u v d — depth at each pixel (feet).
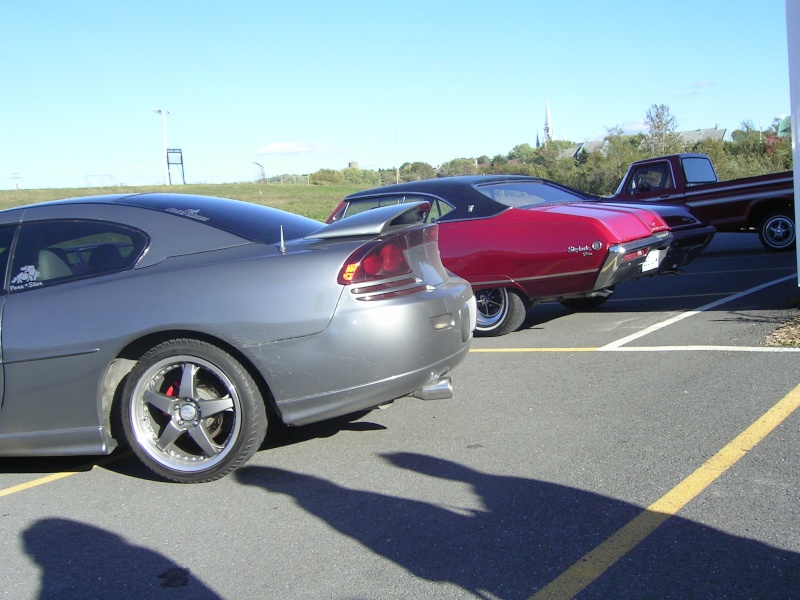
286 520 11.68
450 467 13.20
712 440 13.37
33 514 12.76
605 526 10.57
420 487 12.46
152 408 13.56
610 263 20.95
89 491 13.69
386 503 11.96
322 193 180.45
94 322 13.19
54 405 13.48
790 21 21.77
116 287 13.35
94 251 13.98
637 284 33.17
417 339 13.08
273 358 12.69
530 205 23.63
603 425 14.62
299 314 12.65
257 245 13.51
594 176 127.54
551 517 10.98
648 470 12.34
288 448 14.94
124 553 11.02
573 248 21.26
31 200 136.77
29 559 11.02
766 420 14.07
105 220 14.20
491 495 11.91
